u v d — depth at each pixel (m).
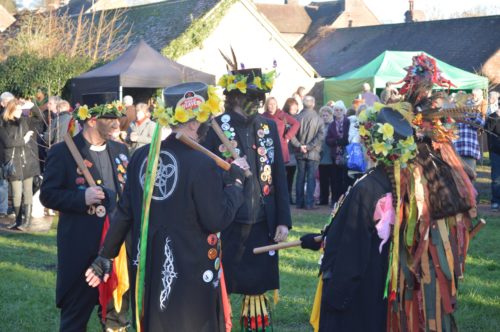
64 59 17.44
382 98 8.05
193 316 3.39
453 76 17.50
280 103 25.98
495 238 9.02
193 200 3.38
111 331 4.71
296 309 5.79
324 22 49.34
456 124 4.23
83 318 4.48
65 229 4.46
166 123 3.43
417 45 34.72
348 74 19.05
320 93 26.59
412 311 3.65
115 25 24.80
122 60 14.66
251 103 4.77
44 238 9.24
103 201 4.44
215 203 3.38
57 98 10.29
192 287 3.38
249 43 24.36
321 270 3.71
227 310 3.67
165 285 3.38
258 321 4.76
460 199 3.71
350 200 3.62
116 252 3.70
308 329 5.33
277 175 4.82
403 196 3.63
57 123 9.96
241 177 3.60
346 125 11.45
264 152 4.76
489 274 7.04
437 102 4.02
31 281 6.77
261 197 4.73
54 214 10.89
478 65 31.16
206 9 23.02
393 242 3.57
